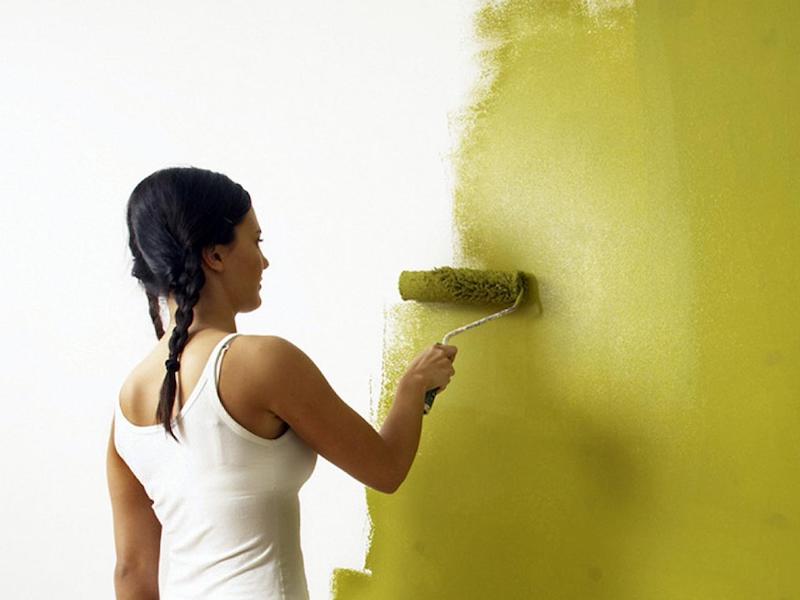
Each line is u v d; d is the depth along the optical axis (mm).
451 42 1644
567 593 1528
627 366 1466
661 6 1421
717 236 1380
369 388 1757
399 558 1723
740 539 1363
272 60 1875
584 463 1510
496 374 1601
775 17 1324
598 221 1488
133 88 2057
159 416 1353
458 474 1646
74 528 2174
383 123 1732
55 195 2168
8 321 2238
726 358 1374
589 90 1494
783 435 1325
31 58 2188
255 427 1341
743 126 1354
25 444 2232
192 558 1364
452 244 1650
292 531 1377
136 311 2068
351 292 1783
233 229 1417
